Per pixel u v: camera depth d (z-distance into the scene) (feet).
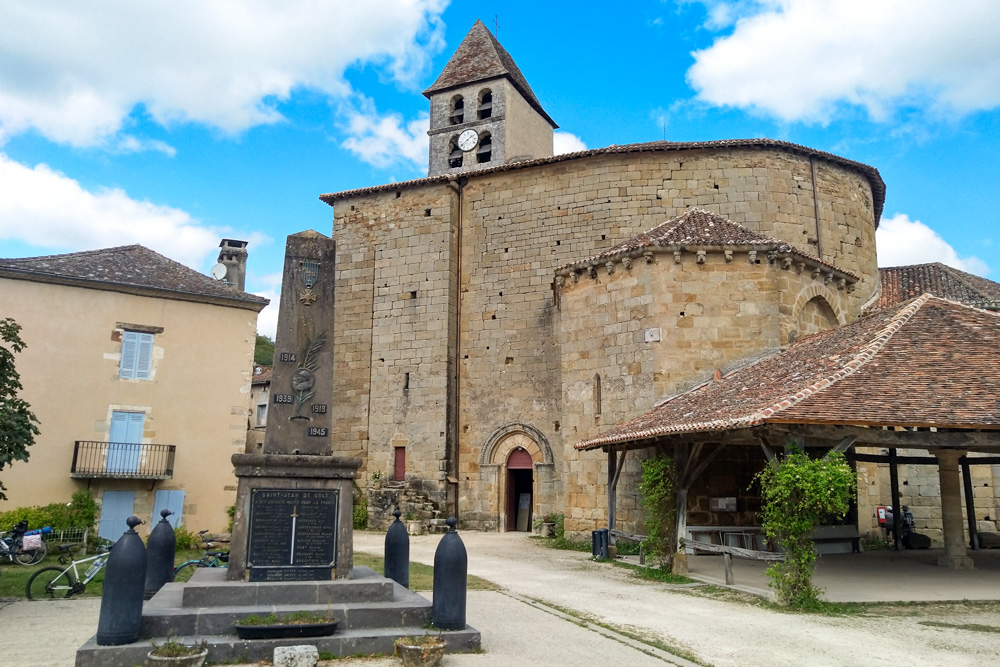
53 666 23.34
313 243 33.30
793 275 63.26
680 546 46.88
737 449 57.47
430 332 85.97
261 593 26.86
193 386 67.56
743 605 36.09
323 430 31.14
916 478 75.51
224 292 70.64
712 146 78.28
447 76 111.45
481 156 105.81
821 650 26.73
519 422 80.94
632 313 63.05
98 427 63.41
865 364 40.50
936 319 45.19
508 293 84.48
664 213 78.59
